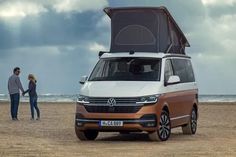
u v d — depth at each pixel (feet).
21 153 44.34
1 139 55.31
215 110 130.82
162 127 54.75
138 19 59.72
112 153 44.52
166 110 55.83
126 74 55.98
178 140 56.49
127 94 52.95
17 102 88.38
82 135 55.52
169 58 58.70
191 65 65.87
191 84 63.93
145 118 52.54
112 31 60.39
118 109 52.80
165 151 45.88
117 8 60.08
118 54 58.54
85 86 55.57
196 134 64.44
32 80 89.35
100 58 58.80
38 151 45.65
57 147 48.91
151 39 59.31
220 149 47.26
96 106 53.42
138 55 57.77
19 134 62.23
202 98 300.20
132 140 56.70
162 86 54.95
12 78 88.07
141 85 54.03
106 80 55.77
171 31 62.03
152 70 56.03
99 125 53.16
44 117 98.12
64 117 98.02
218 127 76.02
